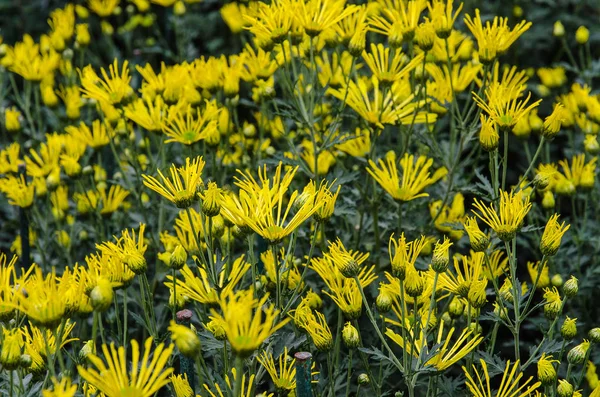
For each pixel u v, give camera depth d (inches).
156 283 206.7
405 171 162.4
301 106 184.1
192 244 161.2
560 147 298.4
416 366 125.2
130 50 345.1
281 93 276.7
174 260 133.3
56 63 259.0
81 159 245.3
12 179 194.7
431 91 200.2
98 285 107.5
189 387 123.6
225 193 131.5
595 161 212.7
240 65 206.2
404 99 197.2
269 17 171.8
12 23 373.4
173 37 370.0
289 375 131.0
